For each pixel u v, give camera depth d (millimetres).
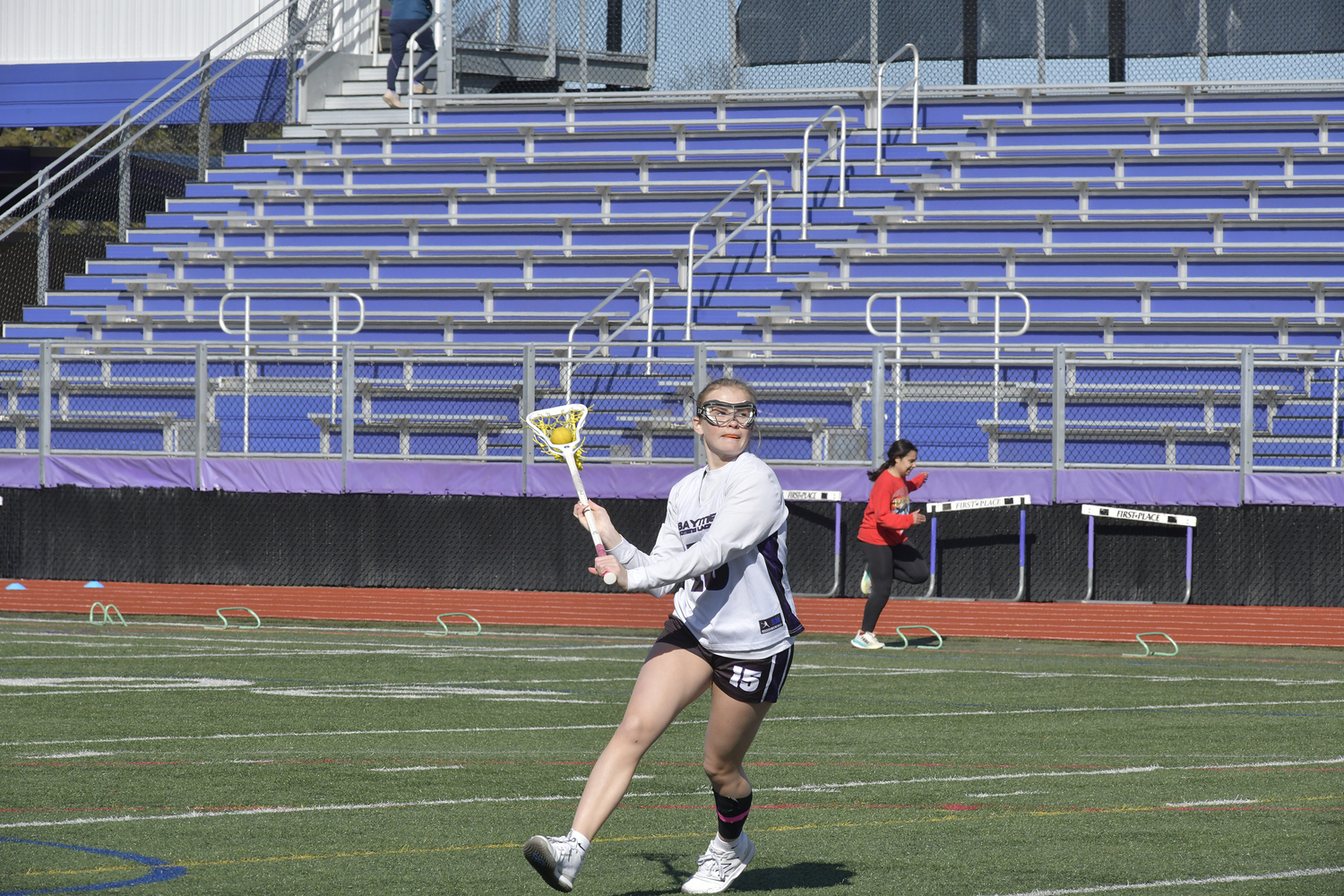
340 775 23281
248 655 41031
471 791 21984
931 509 55219
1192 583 53562
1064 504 54656
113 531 60438
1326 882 16234
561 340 71312
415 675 36969
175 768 23875
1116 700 33406
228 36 90062
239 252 79500
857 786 22625
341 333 73125
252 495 59344
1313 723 29828
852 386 57656
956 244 74125
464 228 78438
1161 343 66750
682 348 67625
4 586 58625
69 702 31562
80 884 15953
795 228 76312
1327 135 79250
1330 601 52906
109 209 93938
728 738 15469
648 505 56812
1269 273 69750
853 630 49375
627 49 91625
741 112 85438
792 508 56000
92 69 96875
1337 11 81750
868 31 86562
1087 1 84500
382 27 97625
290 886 15977
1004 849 18047
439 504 58031
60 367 62781
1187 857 17516
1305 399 56719
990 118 82312
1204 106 81500
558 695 33344
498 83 94625
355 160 86500
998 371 56719
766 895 15820
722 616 15125
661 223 77938
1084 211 75188
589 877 16719
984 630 48719
